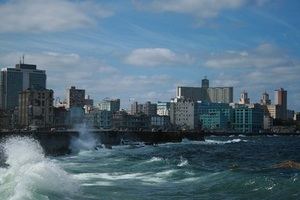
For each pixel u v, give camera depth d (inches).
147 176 1664.6
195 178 1574.8
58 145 3627.0
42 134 3526.1
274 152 4106.8
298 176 1482.5
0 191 971.3
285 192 1212.5
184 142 6889.8
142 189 1352.1
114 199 1167.6
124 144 5452.8
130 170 1886.1
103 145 4704.7
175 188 1374.3
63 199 1023.6
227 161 2770.7
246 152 4062.5
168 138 6742.1
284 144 6535.4
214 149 4633.4
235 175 1537.9
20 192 943.7
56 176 1250.0
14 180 1080.2
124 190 1322.6
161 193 1284.4
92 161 2498.8
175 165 2063.2
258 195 1208.8
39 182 1109.1
